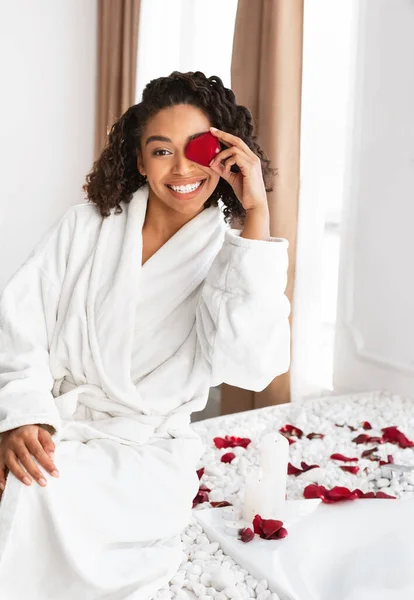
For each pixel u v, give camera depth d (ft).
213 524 5.34
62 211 13.10
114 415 4.66
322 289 9.18
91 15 12.80
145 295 4.70
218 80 4.52
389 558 5.14
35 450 3.99
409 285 8.36
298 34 8.46
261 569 4.75
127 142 4.73
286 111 8.51
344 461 6.72
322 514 5.48
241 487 6.04
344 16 8.68
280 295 4.42
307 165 8.74
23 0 12.32
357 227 8.93
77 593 4.10
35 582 4.03
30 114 12.67
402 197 8.33
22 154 12.73
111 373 4.59
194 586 4.60
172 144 4.34
